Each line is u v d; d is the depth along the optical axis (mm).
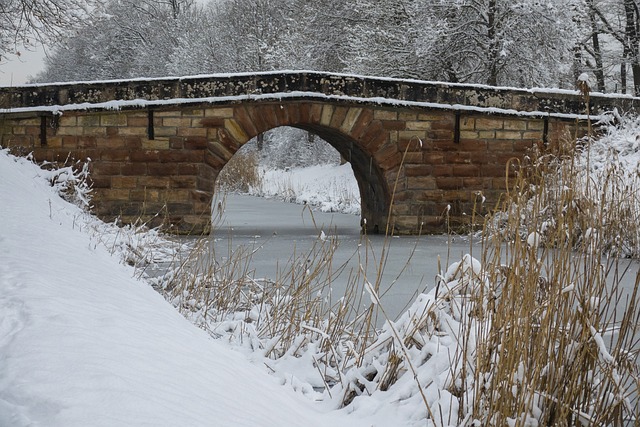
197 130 16312
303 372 5191
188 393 3066
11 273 4688
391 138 16844
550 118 17250
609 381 3695
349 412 4227
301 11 38156
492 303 3998
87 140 16172
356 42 30016
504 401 3633
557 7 27016
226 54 47312
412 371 4070
